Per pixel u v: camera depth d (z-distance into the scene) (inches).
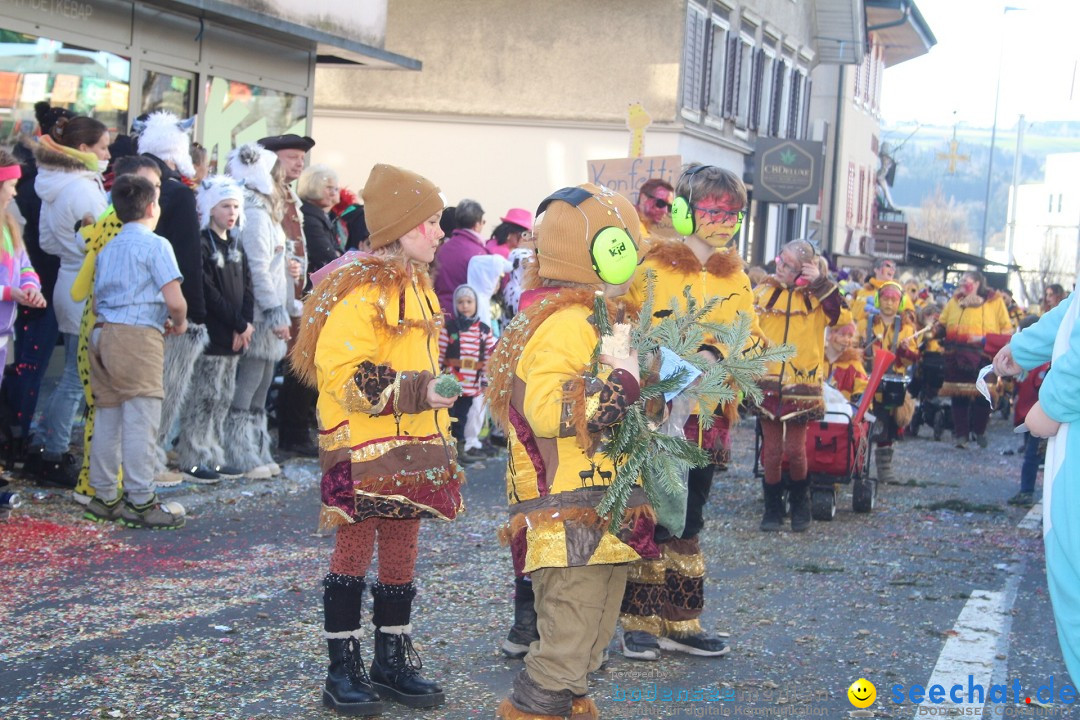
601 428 143.6
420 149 864.3
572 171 845.2
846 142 1386.6
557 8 834.2
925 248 1552.7
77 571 247.8
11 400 324.2
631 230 156.4
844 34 1248.8
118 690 184.2
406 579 186.1
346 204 433.1
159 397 286.7
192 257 307.0
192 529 290.0
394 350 176.7
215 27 457.1
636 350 150.5
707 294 211.5
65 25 385.4
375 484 172.9
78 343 292.4
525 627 207.0
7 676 187.6
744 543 323.3
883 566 300.4
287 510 316.8
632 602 214.2
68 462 315.9
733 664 214.7
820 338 336.2
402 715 180.7
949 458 537.0
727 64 950.4
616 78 833.5
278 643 210.4
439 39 851.4
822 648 226.4
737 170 1008.9
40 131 334.6
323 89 867.4
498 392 152.9
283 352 350.0
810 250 331.0
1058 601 139.5
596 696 195.2
